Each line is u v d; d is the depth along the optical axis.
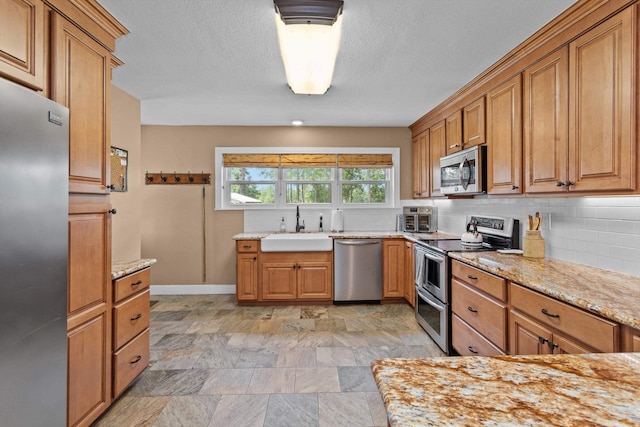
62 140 1.35
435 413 0.57
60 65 1.53
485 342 2.14
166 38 2.12
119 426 1.85
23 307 1.17
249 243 3.95
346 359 2.63
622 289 1.54
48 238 1.28
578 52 1.77
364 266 3.99
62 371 1.39
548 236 2.41
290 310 3.83
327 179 4.65
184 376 2.38
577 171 1.78
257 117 4.06
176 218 4.48
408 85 2.95
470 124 2.97
